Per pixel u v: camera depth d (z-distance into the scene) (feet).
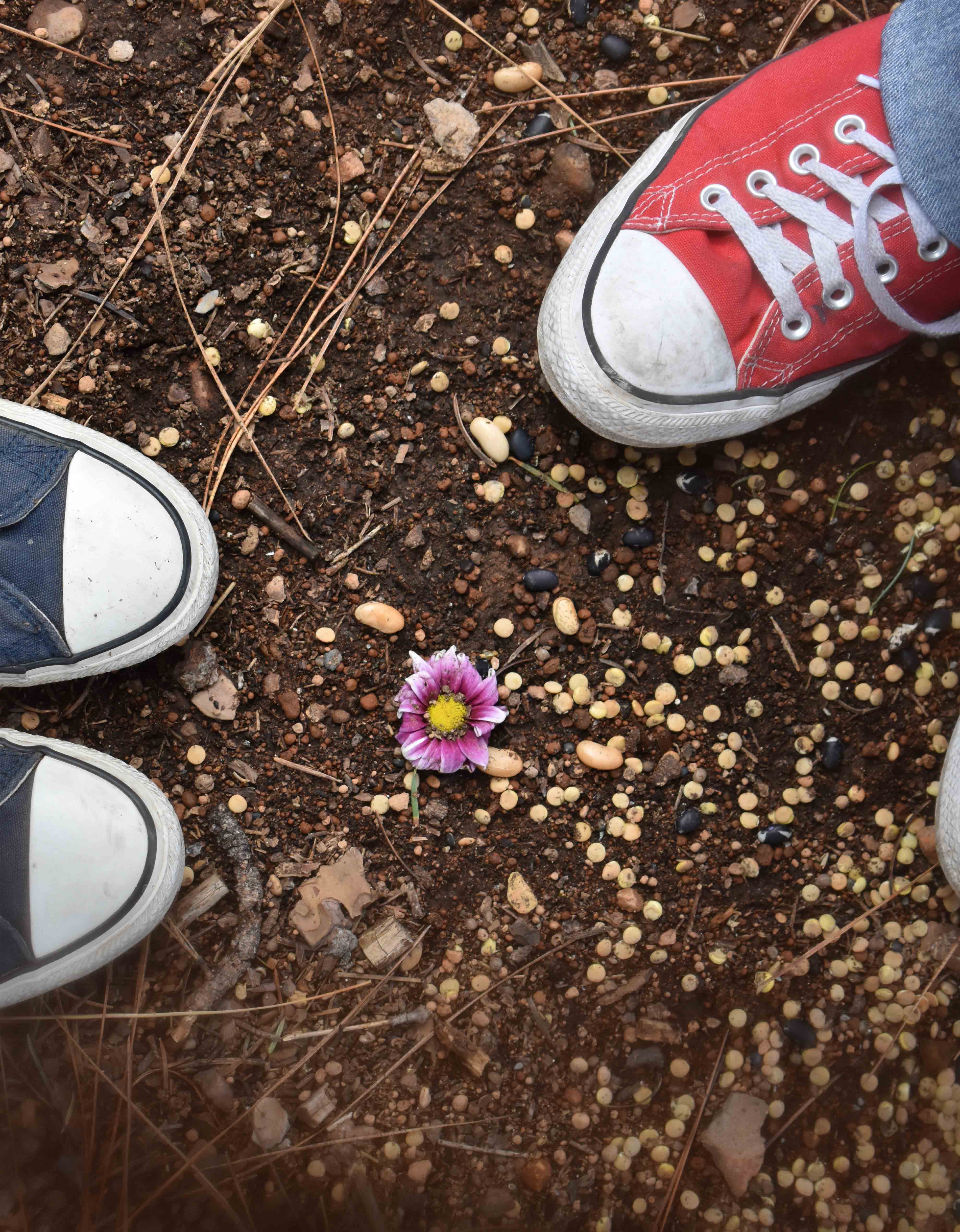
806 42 2.60
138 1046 2.62
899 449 2.63
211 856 2.63
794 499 2.63
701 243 2.49
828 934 2.67
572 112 2.58
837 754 2.65
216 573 2.57
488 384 2.60
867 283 2.49
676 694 2.64
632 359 2.49
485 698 2.58
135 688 2.61
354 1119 2.63
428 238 2.59
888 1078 2.68
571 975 2.66
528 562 2.62
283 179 2.57
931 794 2.67
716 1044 2.67
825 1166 2.68
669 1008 2.67
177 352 2.58
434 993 2.64
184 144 2.56
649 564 2.63
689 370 2.50
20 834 2.53
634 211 2.50
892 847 2.67
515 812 2.64
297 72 2.56
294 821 2.63
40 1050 2.62
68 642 2.53
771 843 2.66
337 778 2.63
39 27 2.55
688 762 2.65
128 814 2.55
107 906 2.53
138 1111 2.61
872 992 2.68
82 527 2.51
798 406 2.57
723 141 2.50
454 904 2.65
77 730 2.61
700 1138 2.66
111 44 2.55
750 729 2.66
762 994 2.67
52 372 2.57
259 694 2.62
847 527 2.64
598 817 2.65
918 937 2.68
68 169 2.56
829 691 2.65
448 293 2.60
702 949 2.67
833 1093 2.68
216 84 2.55
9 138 2.55
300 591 2.61
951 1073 2.67
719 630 2.64
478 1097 2.65
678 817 2.65
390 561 2.62
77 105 2.55
